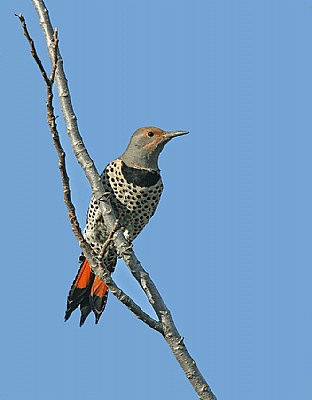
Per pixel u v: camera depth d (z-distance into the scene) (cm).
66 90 995
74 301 1262
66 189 884
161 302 980
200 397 957
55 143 859
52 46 999
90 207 1219
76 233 904
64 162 871
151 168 1277
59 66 997
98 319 1250
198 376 956
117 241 997
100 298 1256
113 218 1001
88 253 909
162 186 1302
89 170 996
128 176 1266
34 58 812
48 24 1016
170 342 962
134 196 1273
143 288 996
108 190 1279
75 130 996
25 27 796
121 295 925
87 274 1253
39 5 1020
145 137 1265
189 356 961
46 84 827
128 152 1279
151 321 952
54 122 848
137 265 995
